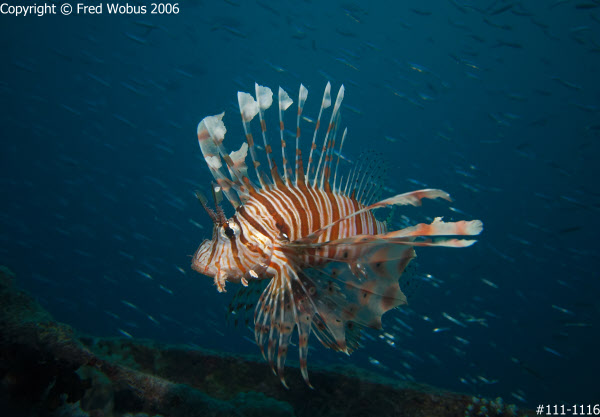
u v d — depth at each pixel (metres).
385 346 14.45
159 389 2.51
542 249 20.89
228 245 2.02
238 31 11.15
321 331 2.18
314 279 2.17
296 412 3.27
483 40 11.06
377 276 2.16
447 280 17.47
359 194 2.67
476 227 1.51
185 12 34.69
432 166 28.52
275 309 2.11
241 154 2.16
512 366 14.33
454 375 13.30
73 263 19.53
